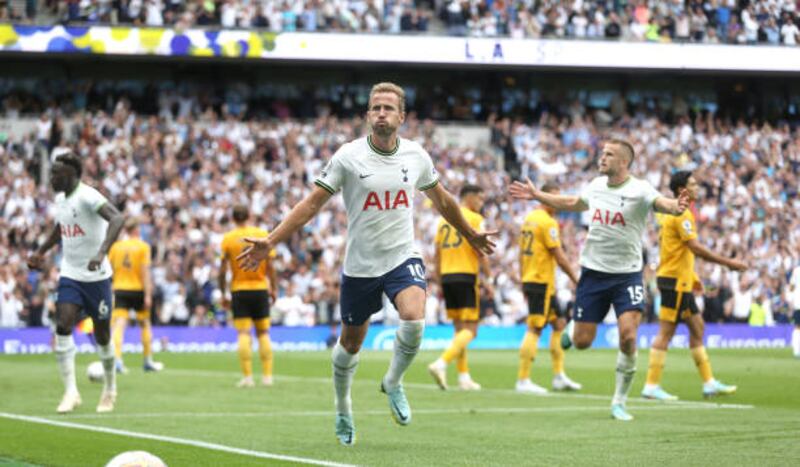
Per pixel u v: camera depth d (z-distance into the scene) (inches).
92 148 1441.9
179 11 1542.8
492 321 1323.8
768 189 1603.1
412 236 367.6
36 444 394.3
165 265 1291.8
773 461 349.1
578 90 1786.4
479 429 445.4
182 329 1235.2
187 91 1630.2
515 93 1755.7
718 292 1387.8
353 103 1711.4
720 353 1125.7
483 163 1584.6
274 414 508.7
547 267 665.0
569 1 1663.4
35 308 1226.0
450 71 1738.4
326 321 1310.3
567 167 1594.5
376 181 358.3
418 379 769.6
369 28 1593.3
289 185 1464.1
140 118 1492.4
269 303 693.3
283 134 1525.6
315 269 1347.2
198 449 378.9
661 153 1651.1
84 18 1519.4
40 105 1577.3
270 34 1540.4
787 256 1501.0
